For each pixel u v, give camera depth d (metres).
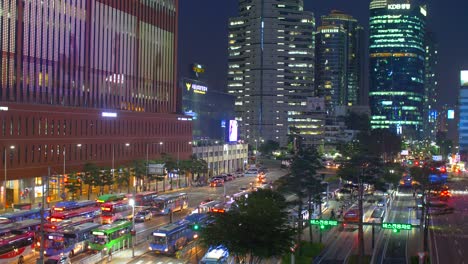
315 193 90.56
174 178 180.62
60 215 85.69
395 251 87.81
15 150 117.31
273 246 59.16
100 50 159.25
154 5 189.00
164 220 104.19
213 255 69.69
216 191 154.62
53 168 129.38
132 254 75.81
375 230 106.06
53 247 71.62
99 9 158.25
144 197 112.69
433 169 113.88
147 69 184.88
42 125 125.94
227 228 59.47
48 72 138.00
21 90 128.75
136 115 167.38
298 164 87.88
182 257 76.12
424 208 98.06
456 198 160.75
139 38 179.75
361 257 77.44
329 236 100.56
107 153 152.25
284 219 63.91
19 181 119.31
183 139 197.00
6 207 113.62
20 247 69.44
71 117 136.75
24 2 129.38
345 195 144.12
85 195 136.25
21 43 128.75
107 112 152.25
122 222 83.44
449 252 86.38
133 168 148.75
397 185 171.00
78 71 149.75
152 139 176.50
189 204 126.88
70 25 146.12
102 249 74.25
